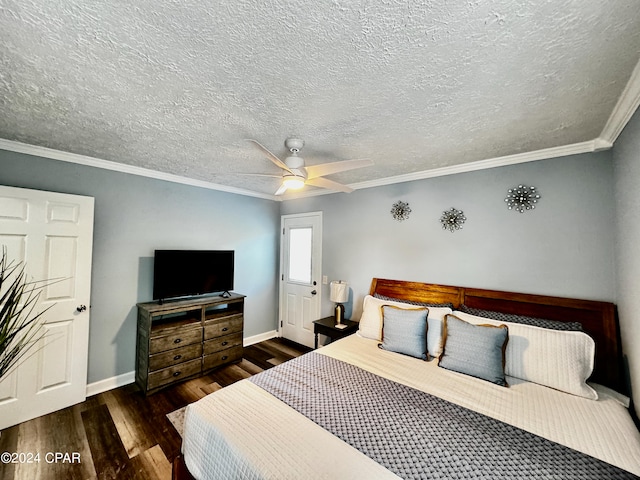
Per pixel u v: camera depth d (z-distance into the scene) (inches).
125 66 47.8
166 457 72.0
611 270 77.0
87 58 45.6
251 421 52.7
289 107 61.0
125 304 111.1
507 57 44.1
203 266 127.0
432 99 57.1
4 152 85.4
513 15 36.0
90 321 102.3
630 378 66.4
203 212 137.3
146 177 117.3
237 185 143.2
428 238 112.3
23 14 36.5
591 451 46.2
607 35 39.0
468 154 91.1
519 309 89.4
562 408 59.0
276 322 174.2
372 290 126.6
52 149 91.6
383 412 56.2
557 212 85.3
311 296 155.3
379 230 127.6
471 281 101.1
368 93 55.0
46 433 80.0
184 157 97.8
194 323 115.8
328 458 43.7
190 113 64.5
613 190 76.2
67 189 97.0
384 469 41.8
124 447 75.2
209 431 51.9
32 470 66.7
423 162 99.9
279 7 35.2
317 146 84.0
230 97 57.2
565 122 67.3
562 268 84.2
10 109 63.9
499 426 52.4
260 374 72.7
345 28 38.4
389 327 91.7
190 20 37.5
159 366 104.9
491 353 72.2
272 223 171.8
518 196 91.7
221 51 43.4
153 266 119.0
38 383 87.5
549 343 71.8
